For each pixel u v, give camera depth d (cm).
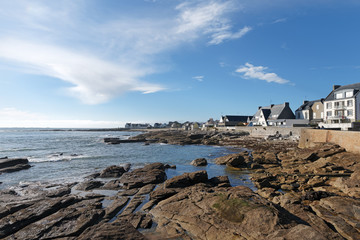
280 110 7169
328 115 5156
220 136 6444
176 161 2814
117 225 760
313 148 2431
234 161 2306
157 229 877
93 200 1272
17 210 1099
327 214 901
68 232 864
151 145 5241
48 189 1572
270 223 732
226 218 824
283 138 4784
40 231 863
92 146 5044
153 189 1498
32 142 6306
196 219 870
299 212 912
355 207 888
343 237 739
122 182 1669
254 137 5797
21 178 1969
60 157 3212
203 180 1555
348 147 2133
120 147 4769
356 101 4466
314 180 1484
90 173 2153
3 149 4403
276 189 1462
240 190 1159
